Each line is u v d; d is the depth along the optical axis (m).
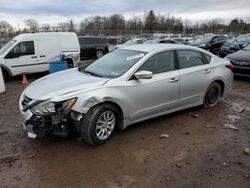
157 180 3.08
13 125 4.80
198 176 3.16
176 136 4.27
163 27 77.69
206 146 3.94
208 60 5.45
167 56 4.72
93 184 3.01
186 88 4.91
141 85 4.21
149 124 4.74
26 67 10.17
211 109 5.64
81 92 3.67
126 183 3.02
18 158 3.58
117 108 4.04
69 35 11.38
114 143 3.98
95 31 41.47
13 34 24.89
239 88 7.93
